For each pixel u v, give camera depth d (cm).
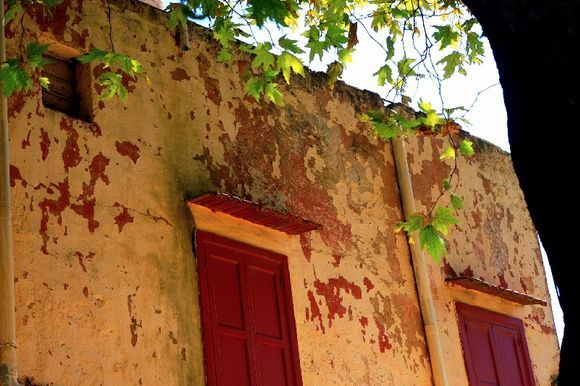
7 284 705
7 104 767
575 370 363
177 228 845
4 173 733
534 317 1211
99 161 812
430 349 1036
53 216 764
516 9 380
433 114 778
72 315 746
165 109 884
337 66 800
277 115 990
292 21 796
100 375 746
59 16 834
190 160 883
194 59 930
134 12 896
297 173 984
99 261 779
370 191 1062
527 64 379
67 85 841
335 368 935
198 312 833
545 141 378
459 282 1094
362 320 984
